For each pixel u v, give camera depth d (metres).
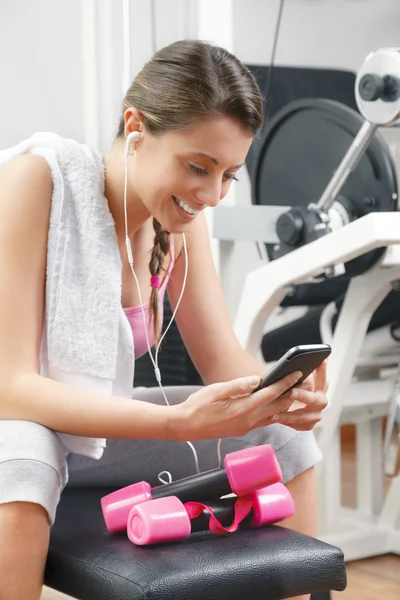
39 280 1.44
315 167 2.45
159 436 1.36
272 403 1.36
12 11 3.20
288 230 2.27
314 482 1.63
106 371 1.46
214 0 2.59
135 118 1.42
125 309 1.61
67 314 1.44
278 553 1.31
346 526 2.62
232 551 1.30
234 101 1.34
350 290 2.23
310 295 2.59
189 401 1.34
